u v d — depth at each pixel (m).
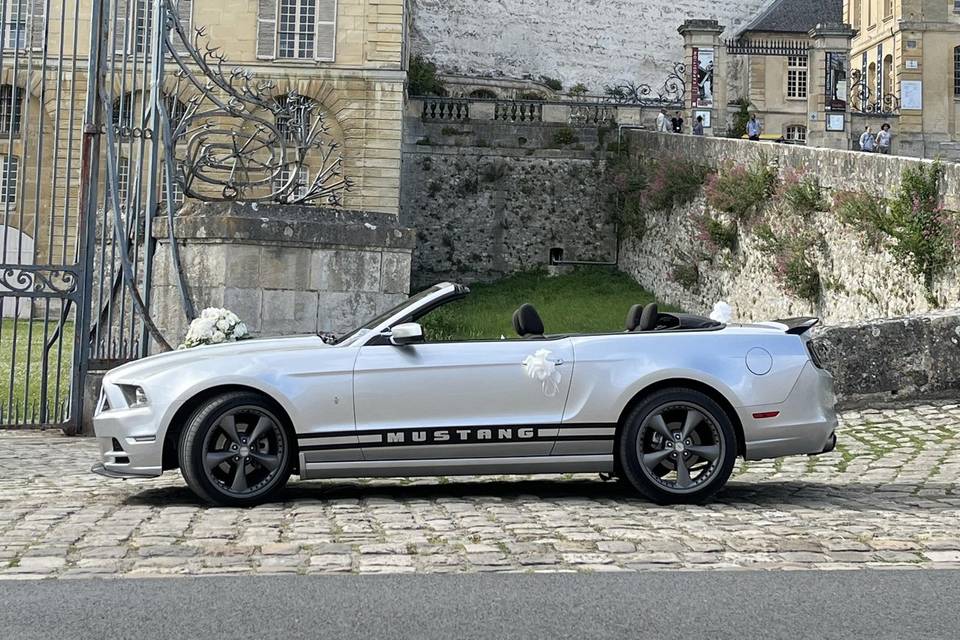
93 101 11.89
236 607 4.91
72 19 30.58
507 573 5.58
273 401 7.58
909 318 13.24
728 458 7.62
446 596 5.10
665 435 7.63
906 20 45.81
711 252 29.83
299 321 13.84
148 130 12.61
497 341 7.74
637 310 8.63
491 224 39.78
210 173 29.14
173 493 8.31
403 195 39.59
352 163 36.47
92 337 12.61
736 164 28.33
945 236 19.75
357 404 7.54
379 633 4.50
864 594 5.16
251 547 6.15
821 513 7.33
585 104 40.28
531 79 54.75
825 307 24.08
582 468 7.69
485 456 7.61
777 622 4.67
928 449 10.66
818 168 24.20
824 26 40.22
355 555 5.97
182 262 13.75
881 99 47.72
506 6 55.34
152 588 5.27
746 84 52.78
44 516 7.14
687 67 40.59
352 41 36.41
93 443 11.46
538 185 39.88
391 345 7.66
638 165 37.53
